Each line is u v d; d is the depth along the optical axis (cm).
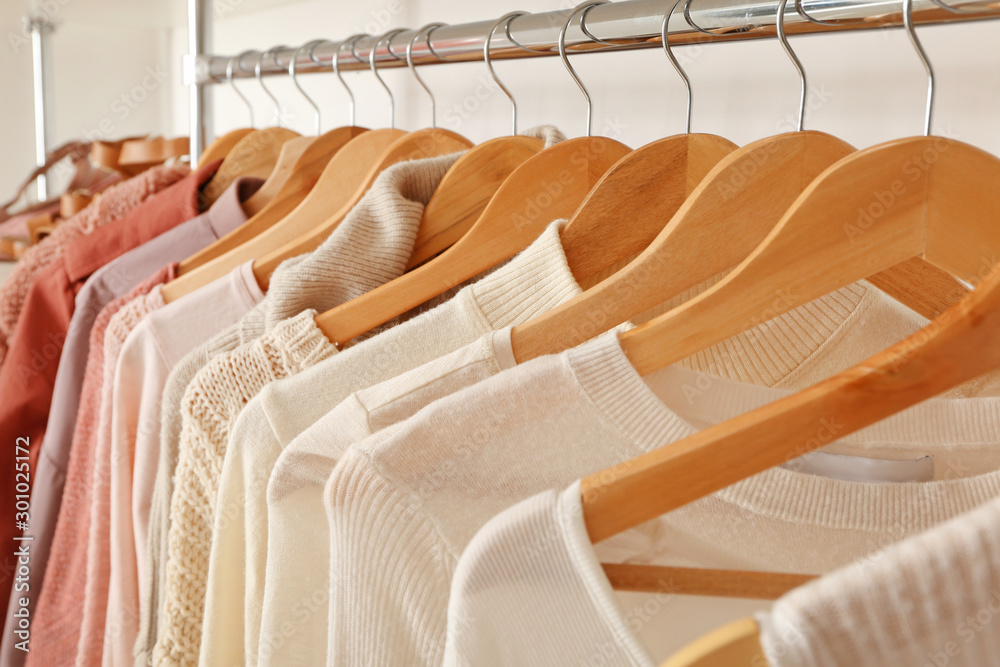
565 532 34
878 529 40
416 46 76
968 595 23
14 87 183
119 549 65
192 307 64
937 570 23
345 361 51
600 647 34
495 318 51
